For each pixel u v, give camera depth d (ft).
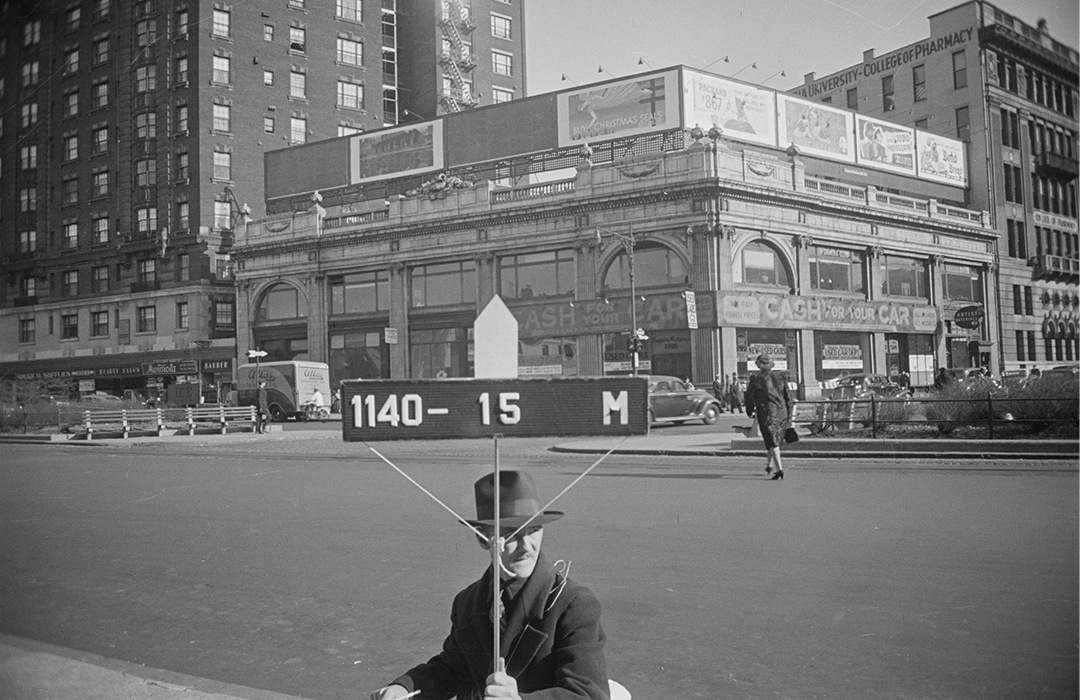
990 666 12.94
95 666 13.73
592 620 7.82
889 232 60.13
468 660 8.10
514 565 7.87
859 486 33.17
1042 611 15.52
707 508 28.63
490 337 6.66
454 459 47.62
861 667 13.29
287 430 73.05
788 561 20.36
